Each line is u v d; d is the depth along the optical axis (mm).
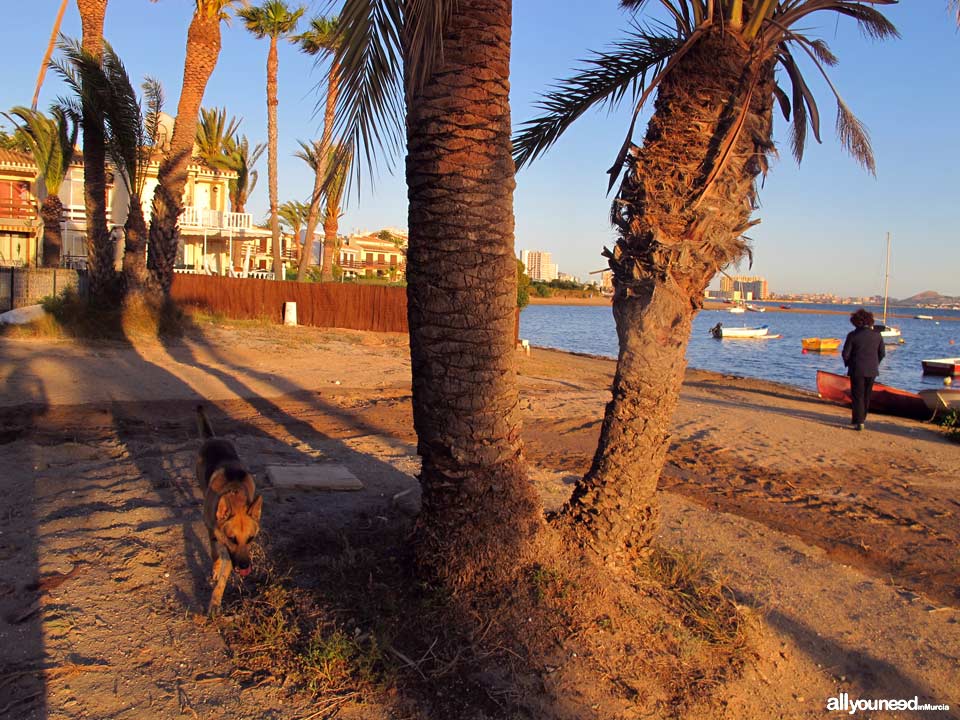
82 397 10805
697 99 4922
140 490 6449
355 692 3729
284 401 12445
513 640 4172
